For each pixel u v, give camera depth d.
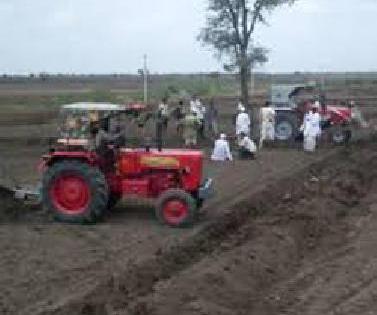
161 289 11.62
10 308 10.97
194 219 16.05
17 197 17.38
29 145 30.44
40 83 108.62
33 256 13.62
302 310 11.37
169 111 31.75
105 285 11.91
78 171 15.96
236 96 61.19
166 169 16.33
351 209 18.20
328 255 14.21
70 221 16.09
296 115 30.59
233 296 11.81
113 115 16.27
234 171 23.59
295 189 20.00
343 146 29.78
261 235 15.03
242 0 36.16
